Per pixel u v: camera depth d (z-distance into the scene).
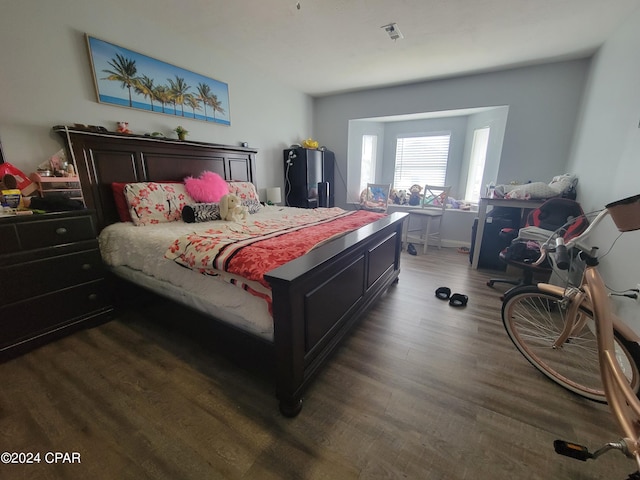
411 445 1.08
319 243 1.51
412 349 1.69
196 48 2.67
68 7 1.87
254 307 1.23
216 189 2.57
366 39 2.53
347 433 1.13
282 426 1.16
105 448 1.06
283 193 4.12
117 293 2.03
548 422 1.18
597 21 2.17
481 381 1.42
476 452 1.06
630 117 1.85
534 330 1.65
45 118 1.84
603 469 0.99
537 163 3.25
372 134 4.58
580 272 1.91
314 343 1.30
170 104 2.52
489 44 2.60
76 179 1.89
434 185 4.50
